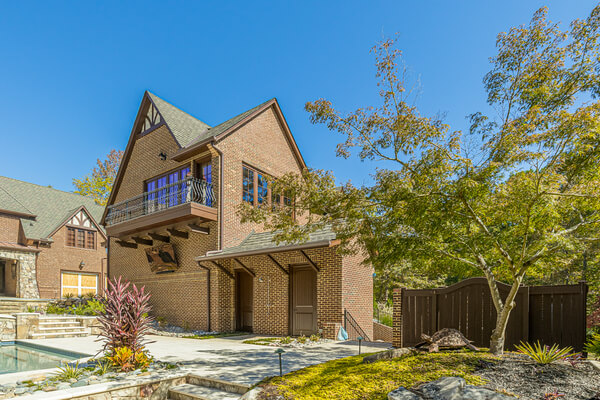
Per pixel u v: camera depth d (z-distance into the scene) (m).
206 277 13.91
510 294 5.70
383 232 6.20
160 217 14.25
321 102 6.74
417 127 6.00
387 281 21.16
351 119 6.59
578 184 5.48
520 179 5.25
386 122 6.30
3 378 6.08
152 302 16.05
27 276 22.73
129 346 6.97
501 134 5.43
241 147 15.21
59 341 11.35
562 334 6.18
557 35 5.53
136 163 18.09
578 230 5.98
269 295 12.94
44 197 26.91
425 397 4.28
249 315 13.73
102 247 26.94
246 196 15.27
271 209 7.30
